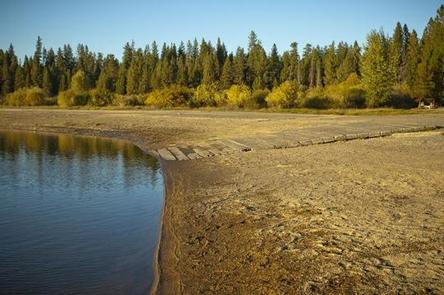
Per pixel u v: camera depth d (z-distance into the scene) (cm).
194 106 6806
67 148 2969
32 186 1658
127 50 11056
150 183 1683
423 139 2231
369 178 1361
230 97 6438
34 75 10400
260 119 4019
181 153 2402
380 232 855
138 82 9169
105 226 1123
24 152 2756
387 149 1952
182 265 812
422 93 5509
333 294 629
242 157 2003
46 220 1191
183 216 1135
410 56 6325
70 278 801
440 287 620
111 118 5041
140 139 3378
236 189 1362
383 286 636
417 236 823
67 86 10225
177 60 10288
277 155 1969
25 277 812
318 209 1042
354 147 2062
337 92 5684
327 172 1498
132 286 755
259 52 9025
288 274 711
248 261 789
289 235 888
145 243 975
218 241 914
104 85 9669
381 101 5325
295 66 9300
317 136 2467
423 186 1227
